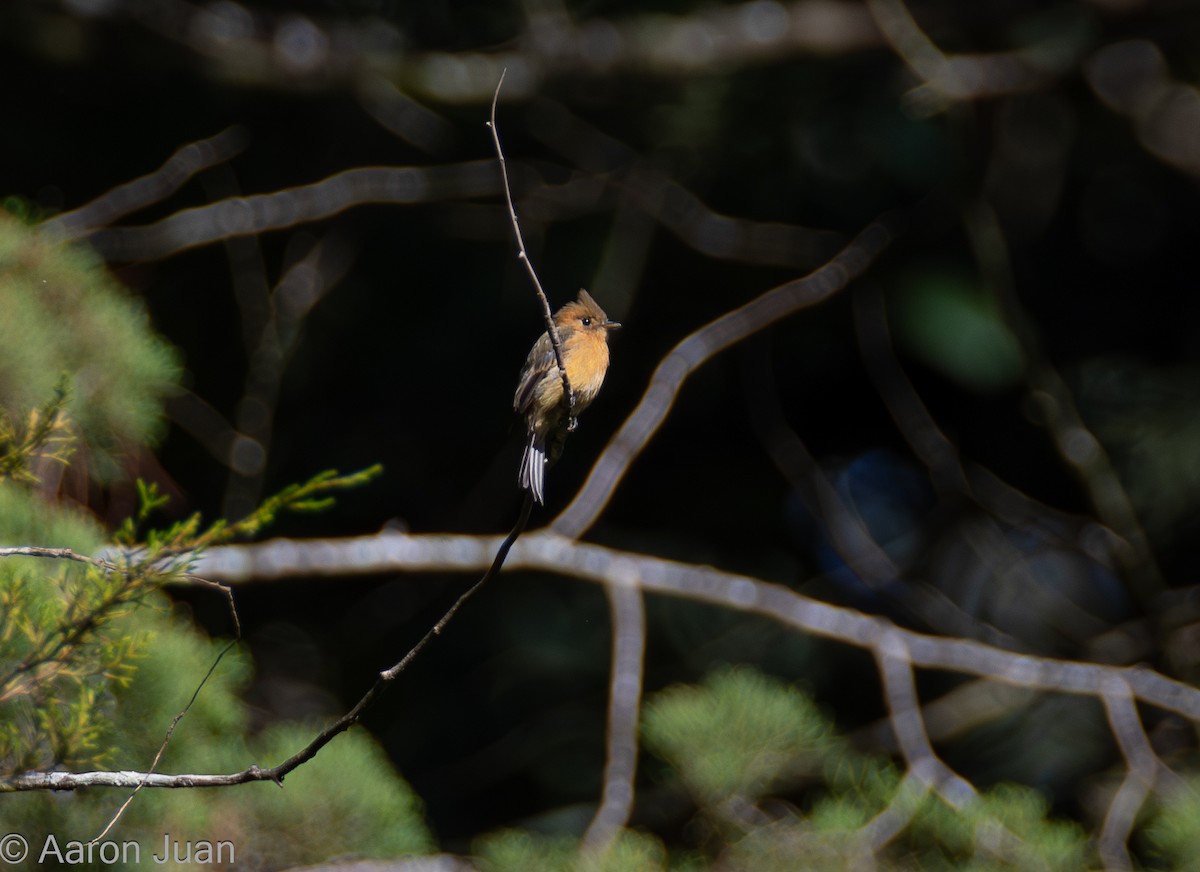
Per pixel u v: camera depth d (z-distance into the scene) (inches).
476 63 550.9
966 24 574.2
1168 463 558.3
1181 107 566.3
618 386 589.6
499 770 535.2
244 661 275.9
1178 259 610.9
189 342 553.0
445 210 560.7
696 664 543.5
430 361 578.2
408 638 566.9
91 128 552.1
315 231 568.1
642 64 550.0
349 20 576.1
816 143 584.4
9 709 202.8
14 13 500.1
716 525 594.2
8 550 178.5
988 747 535.2
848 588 574.6
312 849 257.6
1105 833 357.1
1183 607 507.8
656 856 291.1
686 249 594.2
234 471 495.5
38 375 251.4
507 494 577.3
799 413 615.2
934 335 541.3
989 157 565.0
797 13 556.1
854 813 287.6
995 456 610.9
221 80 531.8
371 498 573.3
